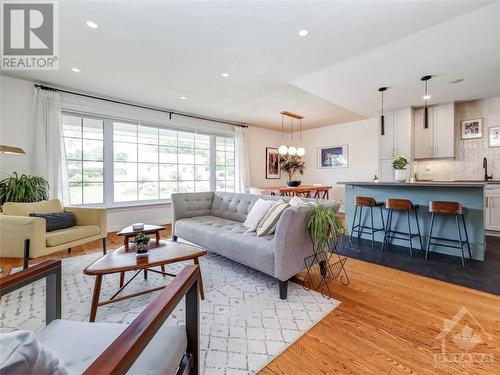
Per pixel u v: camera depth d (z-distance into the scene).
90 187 4.15
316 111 5.23
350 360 1.34
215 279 2.40
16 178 3.12
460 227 3.03
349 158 6.30
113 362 0.57
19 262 2.79
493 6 1.96
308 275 2.48
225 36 2.42
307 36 2.41
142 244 1.94
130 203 4.59
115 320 1.71
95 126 4.19
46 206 2.93
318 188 5.50
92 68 3.13
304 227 2.15
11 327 1.62
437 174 4.84
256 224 2.71
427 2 1.94
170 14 2.09
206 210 3.75
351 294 2.09
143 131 4.78
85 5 1.99
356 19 2.15
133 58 2.86
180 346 0.91
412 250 3.30
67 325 0.95
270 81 3.53
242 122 6.29
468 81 3.40
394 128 4.88
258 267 2.19
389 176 4.93
